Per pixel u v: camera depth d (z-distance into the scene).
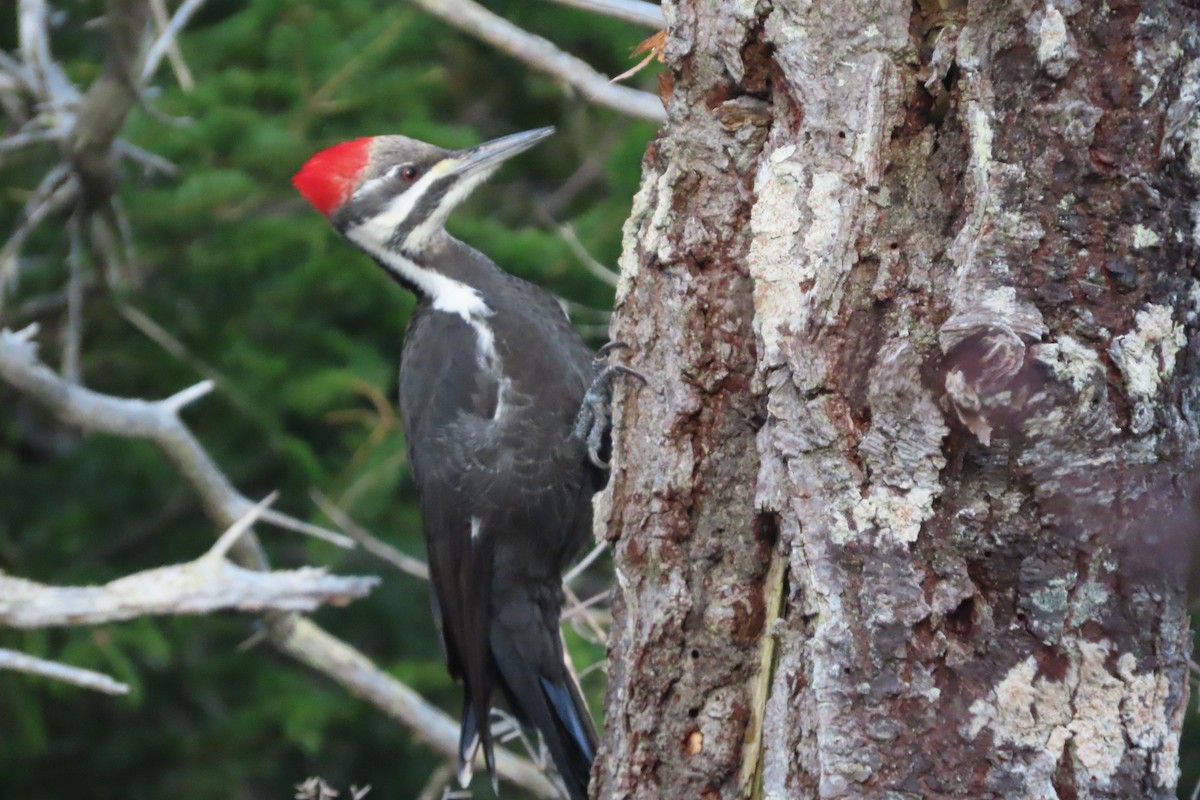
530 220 15.37
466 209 14.24
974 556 5.32
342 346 13.68
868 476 5.43
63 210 12.19
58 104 11.45
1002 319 5.20
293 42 12.91
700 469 6.22
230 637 15.27
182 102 12.73
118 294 13.55
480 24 9.76
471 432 10.40
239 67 13.05
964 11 5.64
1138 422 5.24
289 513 14.28
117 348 13.77
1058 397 5.15
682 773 6.14
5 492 14.78
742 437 6.18
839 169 5.70
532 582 10.52
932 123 5.70
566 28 13.81
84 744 15.09
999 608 5.34
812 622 5.50
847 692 5.35
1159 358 5.30
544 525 10.42
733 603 6.12
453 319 10.69
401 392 10.95
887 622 5.34
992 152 5.38
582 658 12.23
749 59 6.13
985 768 5.27
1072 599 5.27
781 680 5.65
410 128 13.03
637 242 6.54
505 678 10.55
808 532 5.47
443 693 14.91
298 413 14.20
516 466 10.36
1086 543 5.25
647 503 6.27
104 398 10.77
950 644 5.32
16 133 13.52
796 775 5.55
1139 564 5.27
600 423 9.95
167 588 9.57
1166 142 5.30
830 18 5.78
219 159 12.97
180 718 15.13
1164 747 5.32
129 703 14.73
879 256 5.63
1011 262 5.32
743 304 6.18
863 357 5.58
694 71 6.24
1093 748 5.25
